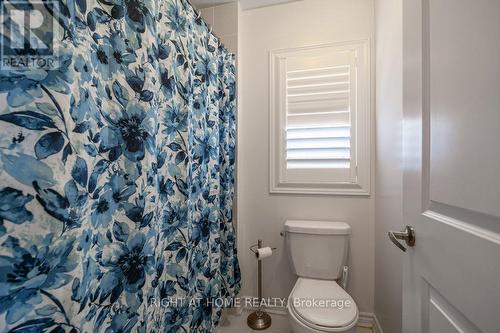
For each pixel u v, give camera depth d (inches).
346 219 63.4
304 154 66.0
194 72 46.4
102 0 26.4
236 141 68.1
